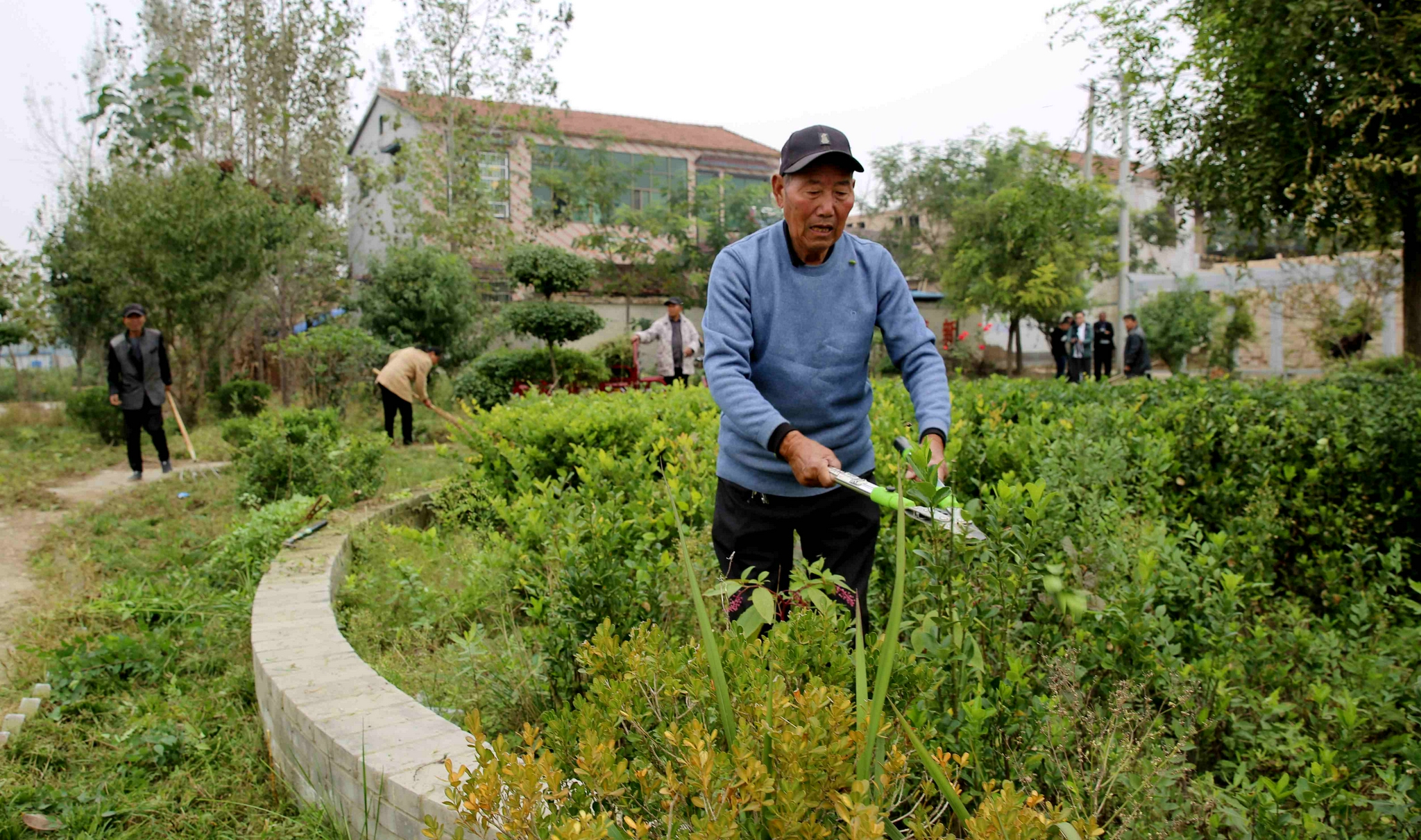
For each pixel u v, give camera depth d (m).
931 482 1.96
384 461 8.50
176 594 4.76
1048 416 5.94
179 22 20.06
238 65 20.09
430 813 2.19
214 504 7.46
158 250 14.27
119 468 10.56
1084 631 2.49
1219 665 2.55
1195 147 10.23
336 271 21.94
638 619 2.80
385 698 2.86
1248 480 4.24
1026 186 24.38
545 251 16.14
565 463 5.90
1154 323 24.88
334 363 14.62
